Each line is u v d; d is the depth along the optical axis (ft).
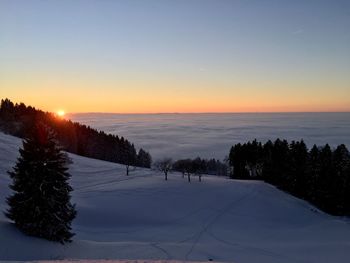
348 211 233.14
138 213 184.55
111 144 472.03
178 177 269.44
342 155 238.89
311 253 125.59
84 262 60.39
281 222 193.98
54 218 100.78
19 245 92.53
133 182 248.11
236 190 236.43
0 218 114.11
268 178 287.07
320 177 239.91
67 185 105.19
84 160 329.31
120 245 114.62
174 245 121.70
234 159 332.80
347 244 139.54
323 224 186.91
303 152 264.11
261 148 319.27
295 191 260.42
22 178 100.12
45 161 100.78
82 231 144.87
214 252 118.01
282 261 113.50
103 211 180.45
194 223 176.24
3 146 302.25
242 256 116.06
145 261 64.13
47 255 92.58
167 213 188.96
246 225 178.91
